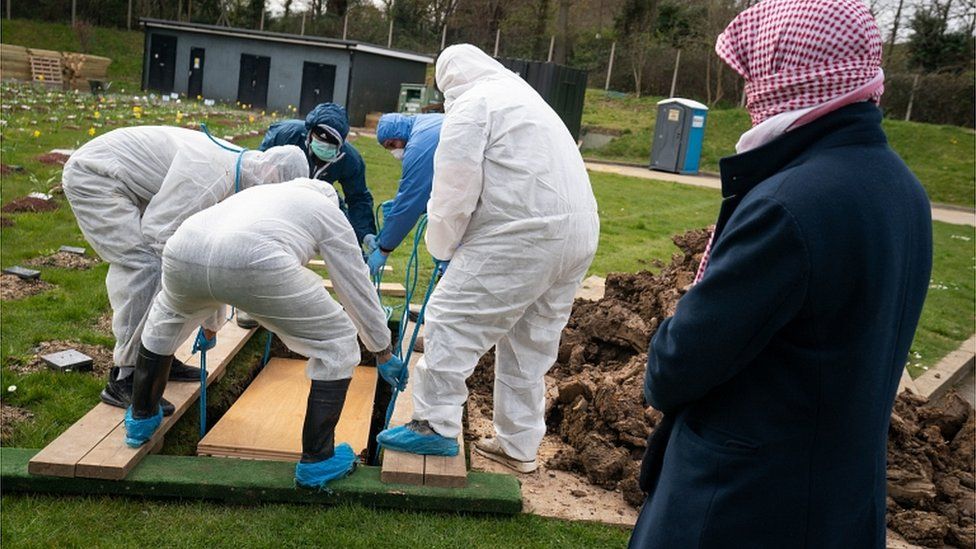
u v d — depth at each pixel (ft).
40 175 33.71
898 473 13.19
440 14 141.49
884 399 6.25
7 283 20.33
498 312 11.76
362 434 14.46
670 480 6.71
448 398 12.17
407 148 13.66
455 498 11.77
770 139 6.31
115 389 13.29
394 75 91.86
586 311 19.24
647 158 85.87
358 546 10.85
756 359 6.27
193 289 10.70
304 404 15.24
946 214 66.54
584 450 13.48
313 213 11.20
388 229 13.97
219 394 15.49
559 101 62.64
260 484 11.58
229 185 13.02
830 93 6.09
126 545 10.50
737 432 6.34
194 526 11.02
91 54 120.98
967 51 105.91
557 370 17.47
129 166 12.69
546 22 132.36
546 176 11.40
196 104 80.79
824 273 5.78
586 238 12.01
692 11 116.98
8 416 13.61
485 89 11.59
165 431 12.74
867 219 5.85
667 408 6.76
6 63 89.66
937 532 12.33
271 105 91.25
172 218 12.66
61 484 11.39
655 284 18.62
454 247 11.85
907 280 6.22
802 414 6.10
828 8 6.06
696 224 44.01
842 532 6.21
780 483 6.18
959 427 15.40
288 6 147.23
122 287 12.76
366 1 146.30
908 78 100.27
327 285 22.38
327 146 16.55
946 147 83.82
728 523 6.30
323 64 87.76
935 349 25.68
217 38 93.56
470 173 11.14
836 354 5.97
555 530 11.73
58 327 17.74
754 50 6.46
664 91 113.29
